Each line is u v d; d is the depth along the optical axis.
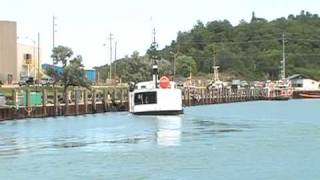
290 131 97.19
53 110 144.25
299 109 198.88
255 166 58.00
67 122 123.69
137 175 53.53
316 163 59.72
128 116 141.75
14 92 133.12
